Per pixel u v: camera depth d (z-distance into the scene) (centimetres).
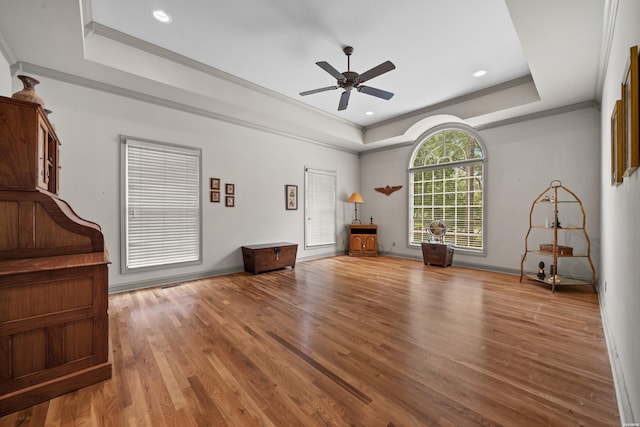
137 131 363
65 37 247
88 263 165
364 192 691
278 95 447
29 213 167
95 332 171
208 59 343
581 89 344
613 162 215
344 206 665
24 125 162
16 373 148
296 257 543
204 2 246
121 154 351
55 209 174
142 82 332
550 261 415
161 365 189
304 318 271
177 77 345
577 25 226
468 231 514
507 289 368
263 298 331
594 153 377
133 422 138
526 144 438
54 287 159
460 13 260
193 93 362
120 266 353
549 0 201
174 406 149
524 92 392
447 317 273
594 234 378
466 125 505
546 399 154
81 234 182
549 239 417
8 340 146
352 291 360
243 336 232
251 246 471
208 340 225
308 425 136
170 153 394
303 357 199
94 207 334
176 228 401
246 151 478
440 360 195
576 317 272
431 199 570
